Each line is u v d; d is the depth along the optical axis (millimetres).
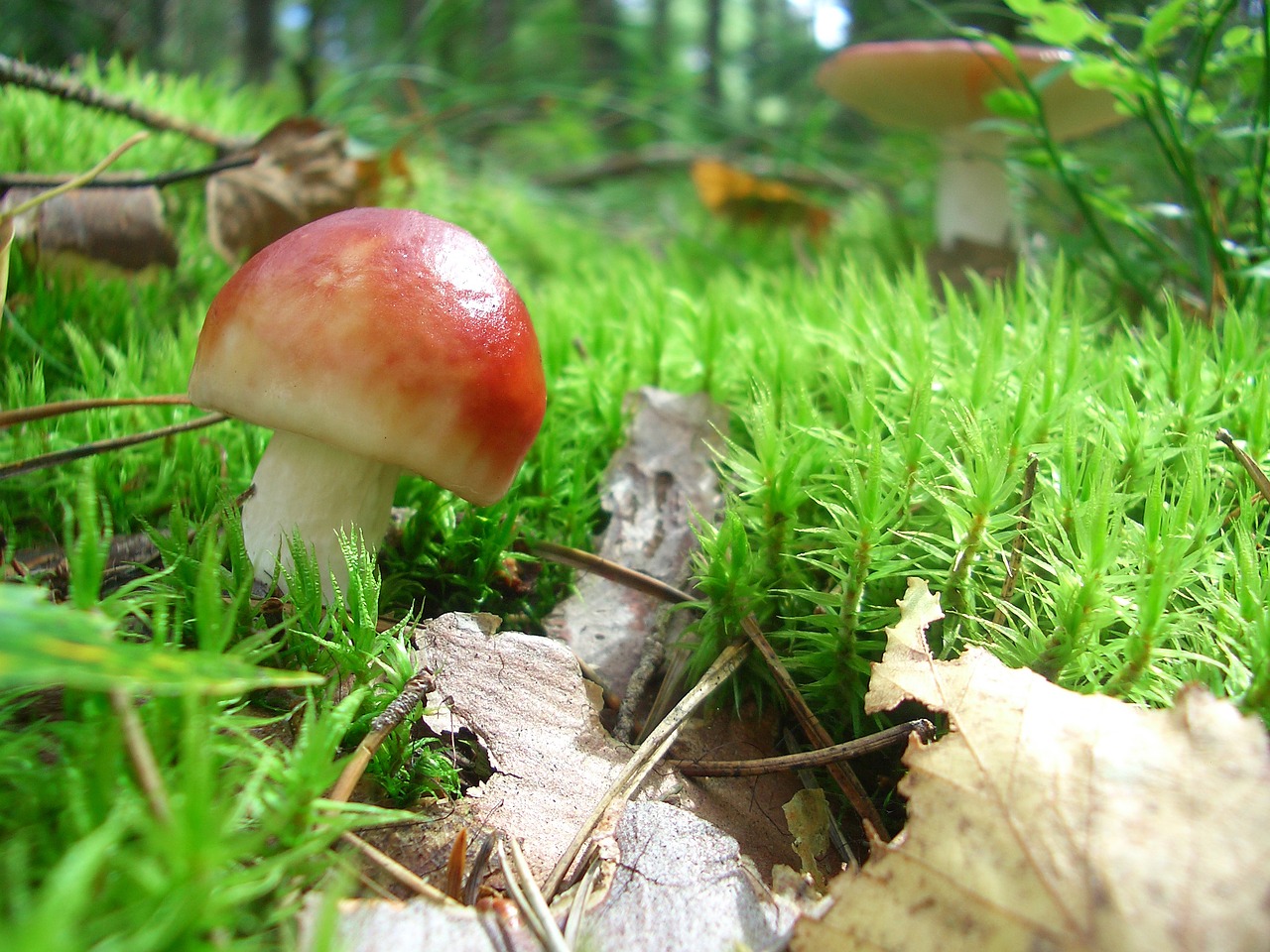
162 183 176
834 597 112
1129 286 204
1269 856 76
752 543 129
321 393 98
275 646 92
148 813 72
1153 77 168
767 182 346
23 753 79
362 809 80
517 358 108
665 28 801
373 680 102
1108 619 102
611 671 124
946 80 246
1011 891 78
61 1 330
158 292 181
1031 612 106
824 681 113
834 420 147
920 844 82
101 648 65
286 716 86
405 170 228
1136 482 123
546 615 133
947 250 251
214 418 124
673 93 436
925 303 172
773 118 576
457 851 90
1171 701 98
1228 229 183
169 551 109
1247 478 123
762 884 92
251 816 83
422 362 100
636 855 93
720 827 103
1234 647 101
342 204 208
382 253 102
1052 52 224
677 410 156
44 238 163
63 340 162
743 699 121
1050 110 249
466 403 102
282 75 542
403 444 100
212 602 84
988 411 130
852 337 157
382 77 329
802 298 198
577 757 106
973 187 262
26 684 84
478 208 282
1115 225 231
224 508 109
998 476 109
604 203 409
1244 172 172
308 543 112
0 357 152
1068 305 180
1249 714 93
